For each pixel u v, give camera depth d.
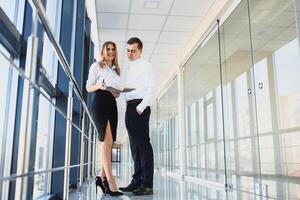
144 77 2.88
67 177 1.44
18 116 1.55
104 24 4.96
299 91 2.89
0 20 1.24
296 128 2.95
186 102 6.43
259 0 3.47
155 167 11.04
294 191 2.95
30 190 1.31
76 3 3.64
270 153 3.39
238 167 4.07
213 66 4.92
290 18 3.02
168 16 4.73
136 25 5.02
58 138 2.51
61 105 2.53
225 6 3.98
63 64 1.20
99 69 2.55
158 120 10.46
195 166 5.75
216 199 2.80
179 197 2.84
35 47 0.78
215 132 4.86
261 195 3.24
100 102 2.47
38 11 0.79
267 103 3.46
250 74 3.83
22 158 0.76
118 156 30.02
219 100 4.73
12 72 1.55
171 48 6.17
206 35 4.95
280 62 3.23
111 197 2.50
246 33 3.88
